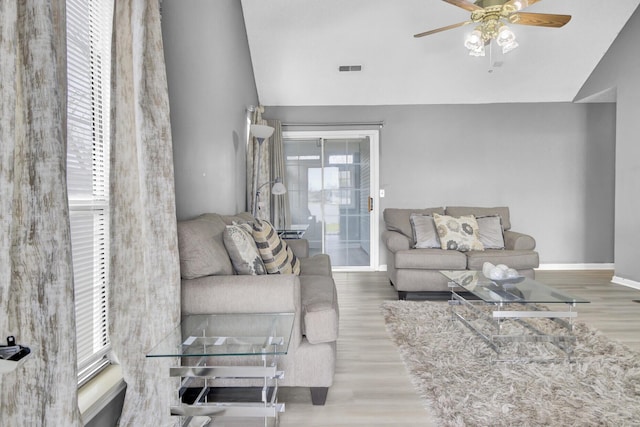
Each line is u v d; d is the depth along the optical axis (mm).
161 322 1524
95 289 1530
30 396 878
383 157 5363
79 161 1430
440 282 3711
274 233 2463
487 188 5344
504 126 5316
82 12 1449
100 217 1574
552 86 5051
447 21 4121
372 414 1767
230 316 1647
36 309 873
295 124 5363
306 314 1799
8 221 846
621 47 4359
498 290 2566
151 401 1517
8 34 839
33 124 878
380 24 4195
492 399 1858
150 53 1552
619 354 2381
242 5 4031
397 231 4363
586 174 5328
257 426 1689
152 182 1520
